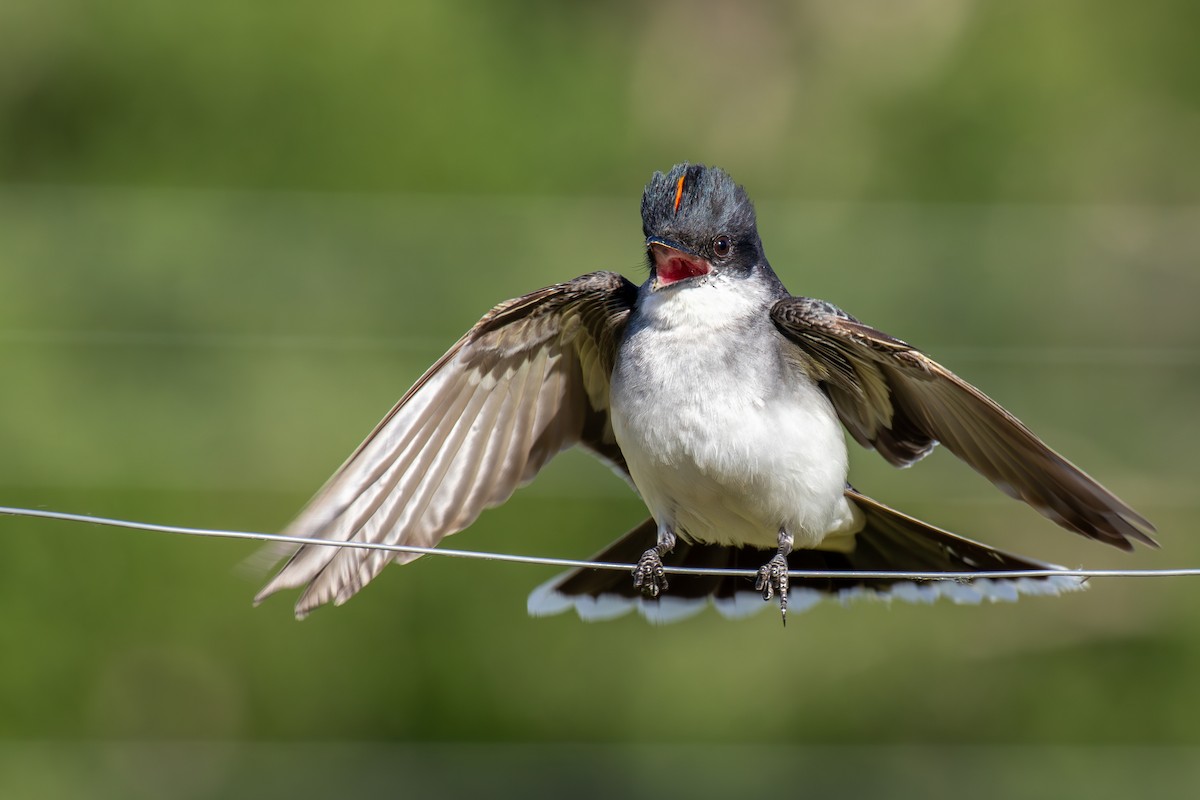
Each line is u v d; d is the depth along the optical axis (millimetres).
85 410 13664
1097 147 16500
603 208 15836
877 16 17641
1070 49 16734
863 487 13344
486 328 6801
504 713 13398
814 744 13492
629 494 13430
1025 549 13703
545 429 7109
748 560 7316
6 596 13094
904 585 7125
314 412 13812
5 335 14016
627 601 7344
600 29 17266
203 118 15516
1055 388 14266
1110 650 13695
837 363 6629
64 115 15508
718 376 6602
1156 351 14445
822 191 17156
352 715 13344
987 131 16719
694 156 17438
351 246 15094
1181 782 13469
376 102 15664
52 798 13031
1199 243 15883
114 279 14664
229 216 15219
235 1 15539
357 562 6652
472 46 16078
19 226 14945
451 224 15289
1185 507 13844
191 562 13258
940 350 14492
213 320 14445
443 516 6871
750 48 17828
